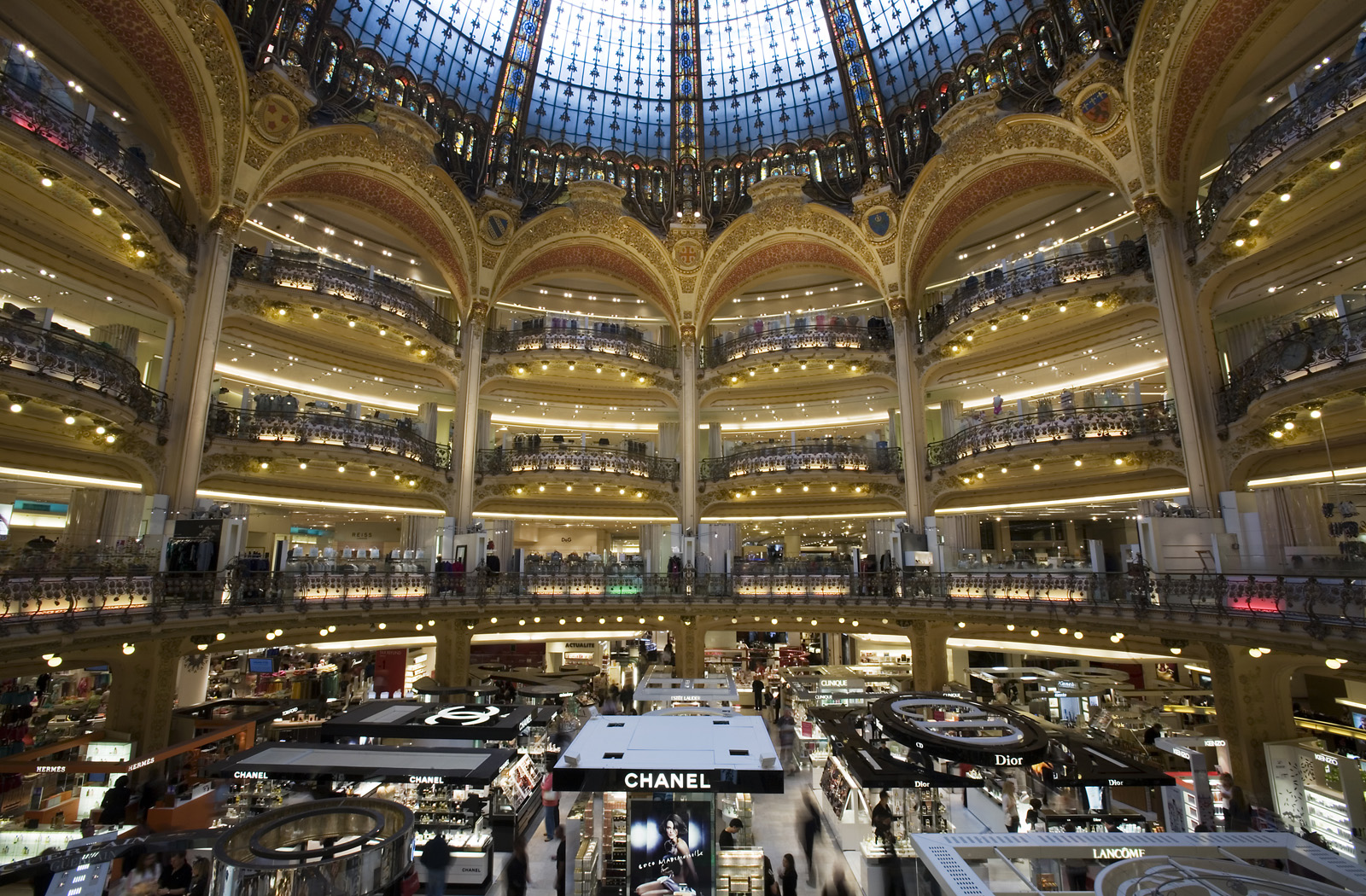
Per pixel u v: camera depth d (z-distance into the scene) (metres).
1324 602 11.86
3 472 16.02
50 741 16.91
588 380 30.25
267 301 21.72
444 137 26.73
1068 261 22.73
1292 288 17.98
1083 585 17.11
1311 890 3.96
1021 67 23.53
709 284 30.59
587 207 29.17
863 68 27.09
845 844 11.45
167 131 19.12
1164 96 19.22
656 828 8.56
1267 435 17.11
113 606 13.86
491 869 11.16
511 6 26.23
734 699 15.09
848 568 23.75
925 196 26.34
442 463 26.30
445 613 21.47
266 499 21.84
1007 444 22.72
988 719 12.48
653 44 28.92
